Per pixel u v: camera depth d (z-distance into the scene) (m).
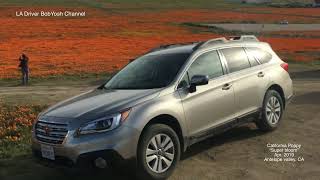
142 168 5.58
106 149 5.32
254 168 6.28
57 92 17.77
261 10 157.25
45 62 37.22
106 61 37.03
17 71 30.45
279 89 8.43
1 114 10.90
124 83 6.78
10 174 6.41
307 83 17.67
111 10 132.00
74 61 37.62
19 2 143.38
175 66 6.69
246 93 7.44
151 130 5.70
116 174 6.22
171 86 6.26
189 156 6.95
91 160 5.39
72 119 5.56
